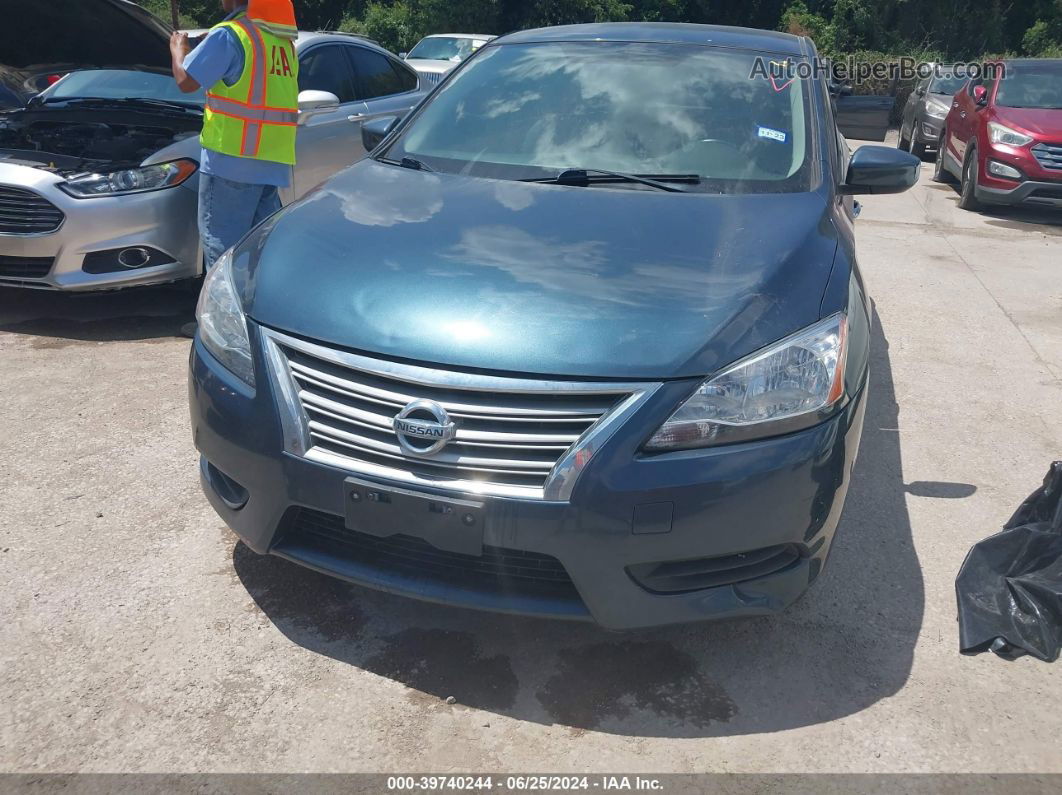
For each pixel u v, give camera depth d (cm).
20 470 337
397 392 223
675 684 245
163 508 316
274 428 234
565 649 256
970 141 963
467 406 218
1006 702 243
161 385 416
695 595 227
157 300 534
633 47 377
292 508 237
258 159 422
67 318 499
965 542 319
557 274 243
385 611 269
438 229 268
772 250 261
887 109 989
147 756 215
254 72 410
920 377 473
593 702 238
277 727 225
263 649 252
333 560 241
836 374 235
